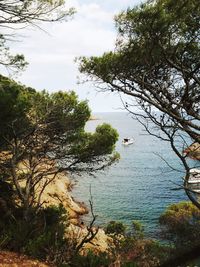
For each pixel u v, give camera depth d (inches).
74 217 1424.7
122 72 338.3
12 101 478.6
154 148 4446.4
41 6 323.3
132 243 565.6
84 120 588.4
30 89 577.9
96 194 2005.4
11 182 620.1
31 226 449.1
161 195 2014.0
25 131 557.0
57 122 569.9
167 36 315.3
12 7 309.0
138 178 2529.5
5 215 510.9
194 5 299.4
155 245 546.9
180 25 309.0
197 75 345.4
